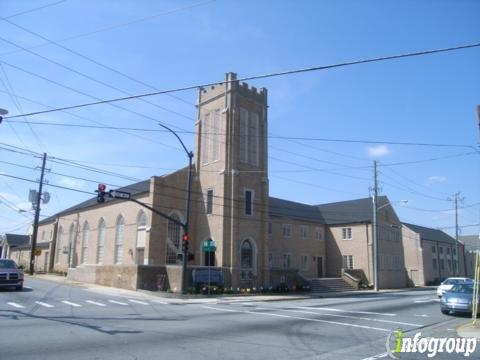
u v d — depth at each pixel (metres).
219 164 39.62
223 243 37.25
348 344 12.65
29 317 15.88
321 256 56.62
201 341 12.16
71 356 9.72
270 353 10.89
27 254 71.06
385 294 40.25
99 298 25.08
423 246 68.44
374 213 46.91
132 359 9.62
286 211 54.28
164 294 29.75
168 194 39.53
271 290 37.78
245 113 41.50
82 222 53.28
